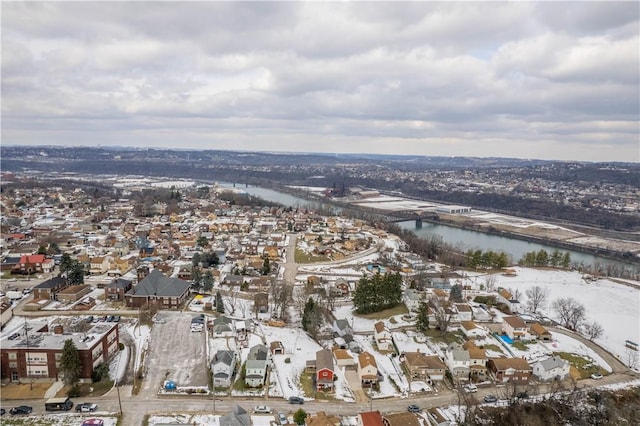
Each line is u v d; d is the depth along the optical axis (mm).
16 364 95688
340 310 151750
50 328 121438
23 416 83500
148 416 84312
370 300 149250
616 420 95000
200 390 93688
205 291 161375
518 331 130875
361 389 99375
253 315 140375
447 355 113062
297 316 143375
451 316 143000
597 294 188000
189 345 114312
